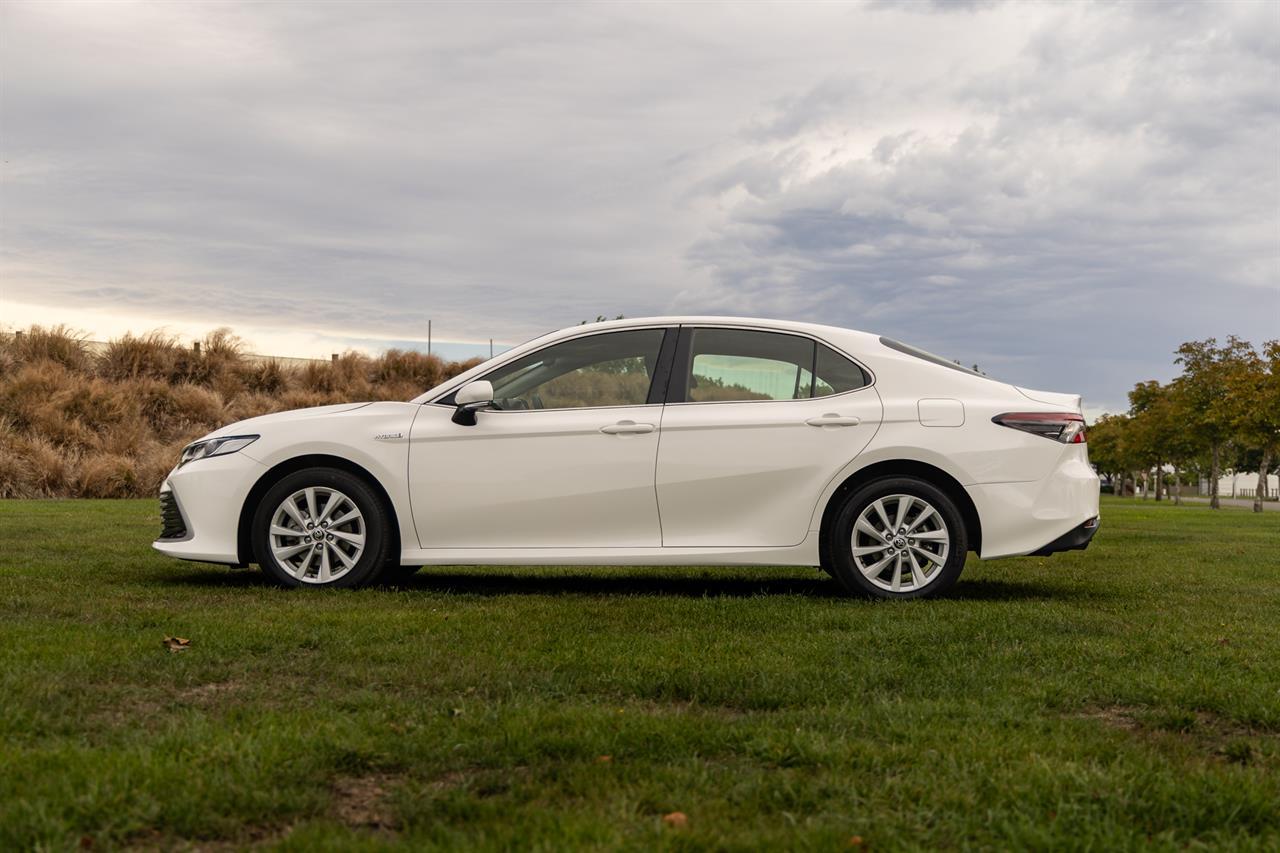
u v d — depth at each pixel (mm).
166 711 3580
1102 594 7102
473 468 6629
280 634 4879
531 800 2742
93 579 6965
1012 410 6641
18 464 17922
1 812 2531
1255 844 2504
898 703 3754
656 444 6566
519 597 6449
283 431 6816
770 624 5465
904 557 6586
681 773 2934
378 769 3014
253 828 2578
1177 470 61625
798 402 6664
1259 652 4914
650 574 8102
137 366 22500
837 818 2613
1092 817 2648
